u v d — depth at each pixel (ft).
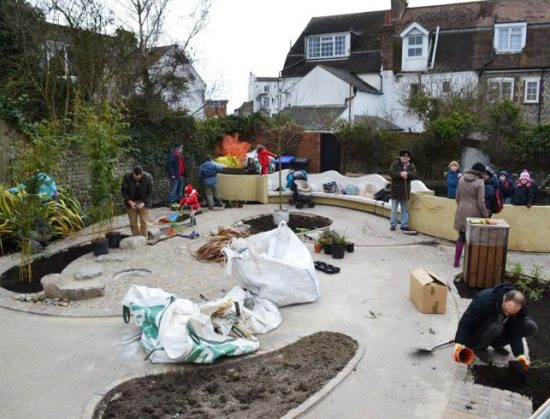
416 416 15.10
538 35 92.58
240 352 18.42
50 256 32.24
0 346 19.54
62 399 15.88
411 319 22.29
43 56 47.65
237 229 35.42
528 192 33.88
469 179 28.94
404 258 31.91
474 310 17.70
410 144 71.67
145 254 32.22
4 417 14.90
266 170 53.16
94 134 32.04
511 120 71.82
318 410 15.35
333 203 50.85
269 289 23.07
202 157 61.87
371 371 17.71
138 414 15.05
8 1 46.65
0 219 32.89
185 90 59.57
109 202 33.96
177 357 17.61
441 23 100.53
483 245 25.79
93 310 22.93
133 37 52.42
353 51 105.70
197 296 24.88
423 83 90.68
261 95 123.95
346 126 72.79
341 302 24.30
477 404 15.47
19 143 35.17
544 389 16.56
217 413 15.03
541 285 26.32
